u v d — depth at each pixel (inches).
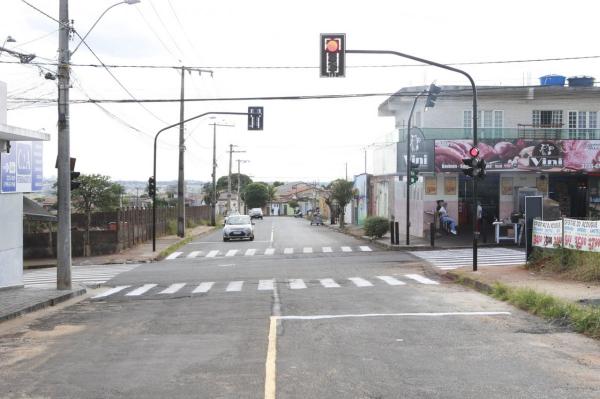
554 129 1290.6
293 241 1529.3
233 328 433.7
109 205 1448.1
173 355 347.9
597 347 354.9
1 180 694.5
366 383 279.3
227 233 1600.6
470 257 1005.8
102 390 276.7
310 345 366.3
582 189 1424.7
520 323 437.1
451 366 310.7
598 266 625.3
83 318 512.4
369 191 2068.2
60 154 724.0
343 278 781.9
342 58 658.2
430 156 1248.8
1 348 383.2
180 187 1702.8
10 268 724.0
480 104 1422.2
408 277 778.8
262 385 277.3
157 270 975.0
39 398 266.2
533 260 749.3
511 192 1347.2
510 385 275.0
